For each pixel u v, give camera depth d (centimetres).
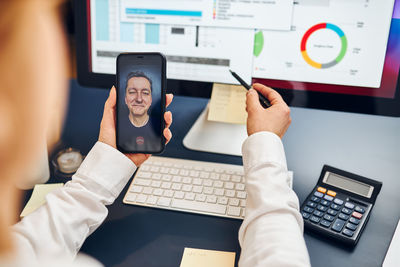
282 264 39
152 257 51
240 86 70
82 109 90
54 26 26
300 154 74
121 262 50
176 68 72
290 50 66
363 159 72
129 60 54
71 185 50
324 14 63
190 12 68
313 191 60
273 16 65
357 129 83
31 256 42
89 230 50
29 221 45
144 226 56
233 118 71
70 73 85
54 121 75
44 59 26
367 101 66
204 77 71
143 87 54
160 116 54
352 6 62
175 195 60
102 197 50
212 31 68
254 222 45
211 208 58
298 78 68
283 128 55
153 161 68
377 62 64
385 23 61
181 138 78
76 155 69
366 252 52
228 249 52
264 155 48
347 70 65
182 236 54
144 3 69
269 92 59
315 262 50
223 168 66
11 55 24
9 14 23
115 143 55
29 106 26
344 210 57
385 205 60
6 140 26
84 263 49
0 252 30
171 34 70
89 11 71
